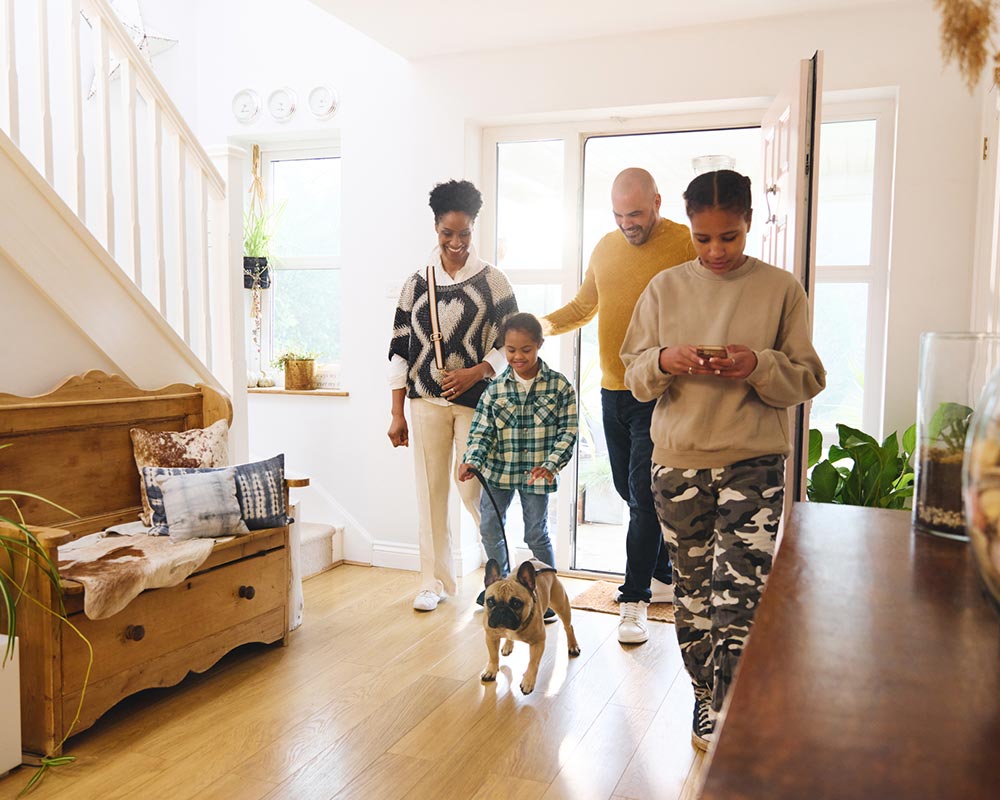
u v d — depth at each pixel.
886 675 0.60
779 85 3.61
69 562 2.52
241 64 4.57
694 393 2.15
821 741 0.50
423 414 3.55
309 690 2.79
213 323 3.76
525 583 2.68
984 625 0.71
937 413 1.07
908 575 0.88
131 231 3.25
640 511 3.25
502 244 4.33
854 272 3.70
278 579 3.15
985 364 1.04
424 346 3.51
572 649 3.13
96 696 2.41
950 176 3.38
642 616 3.33
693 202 2.08
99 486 3.00
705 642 2.29
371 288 4.33
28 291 2.87
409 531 4.33
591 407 4.23
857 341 3.71
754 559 2.12
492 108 4.06
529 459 3.29
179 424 3.37
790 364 2.06
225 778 2.20
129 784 2.16
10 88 2.75
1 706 2.19
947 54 0.95
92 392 2.98
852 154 3.68
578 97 3.91
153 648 2.60
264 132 4.55
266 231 4.77
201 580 2.78
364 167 4.32
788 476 2.91
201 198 3.55
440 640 3.27
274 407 4.56
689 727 2.53
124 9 4.15
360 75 4.31
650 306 2.28
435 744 2.40
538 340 3.20
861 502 3.09
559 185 4.21
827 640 0.67
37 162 3.91
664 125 4.02
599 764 2.29
